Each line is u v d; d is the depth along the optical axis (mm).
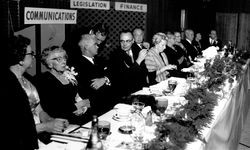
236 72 4770
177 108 2307
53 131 2211
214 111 2867
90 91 3555
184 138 1929
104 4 5707
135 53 4926
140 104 2457
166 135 1880
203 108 2439
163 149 1757
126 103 2926
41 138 2102
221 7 11508
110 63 4277
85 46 3576
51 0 4762
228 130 3490
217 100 3102
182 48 6957
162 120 2041
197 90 2805
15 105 1952
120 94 4086
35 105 2537
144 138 2123
